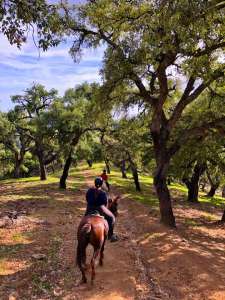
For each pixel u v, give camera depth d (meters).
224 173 32.94
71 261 14.12
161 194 23.00
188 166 33.53
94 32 21.77
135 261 14.53
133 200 36.78
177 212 33.34
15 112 55.09
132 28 17.92
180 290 12.14
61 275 12.59
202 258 16.08
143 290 11.83
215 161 30.98
